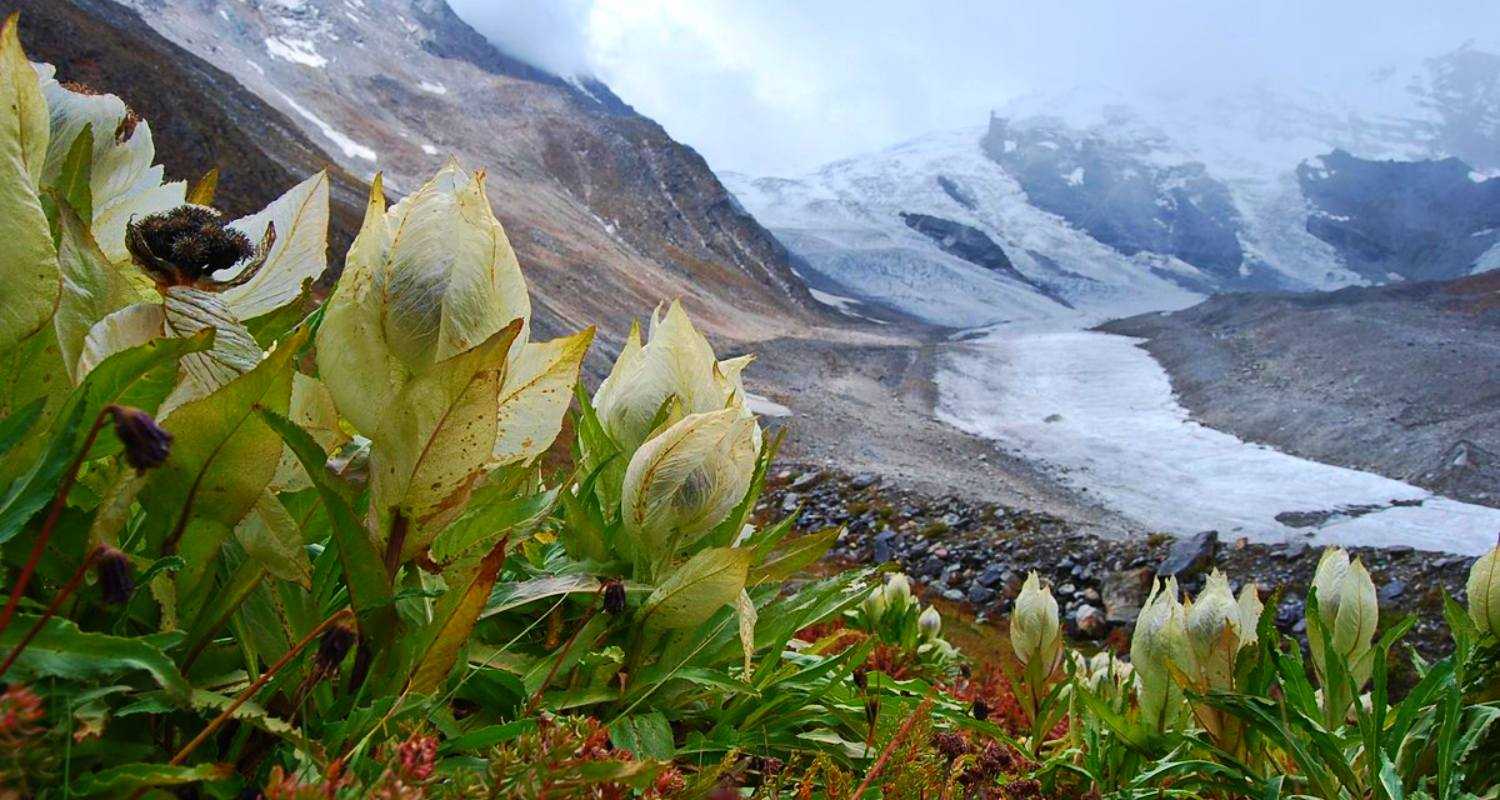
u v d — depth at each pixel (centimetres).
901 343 13150
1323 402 7100
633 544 227
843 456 5644
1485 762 244
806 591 261
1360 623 302
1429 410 6494
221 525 136
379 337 146
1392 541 4166
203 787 128
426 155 16800
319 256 185
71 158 163
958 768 204
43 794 108
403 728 148
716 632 226
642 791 154
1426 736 265
